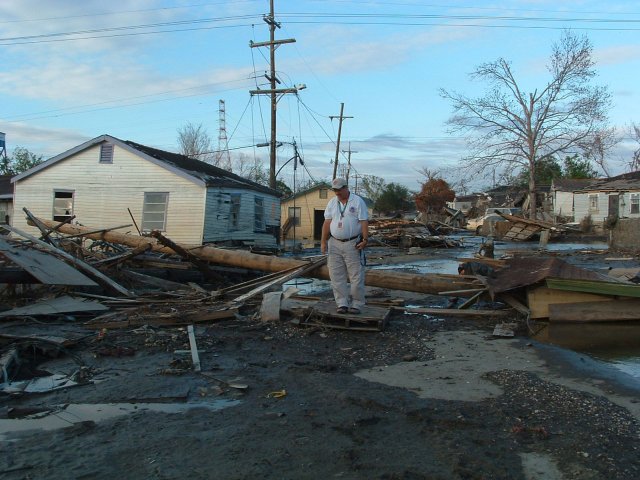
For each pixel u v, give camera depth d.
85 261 11.37
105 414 4.50
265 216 25.77
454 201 81.94
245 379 5.41
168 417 4.43
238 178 26.31
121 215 21.42
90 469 3.50
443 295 9.38
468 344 6.99
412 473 3.46
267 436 4.04
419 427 4.22
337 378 5.50
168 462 3.60
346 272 7.75
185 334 7.23
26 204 22.45
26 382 5.32
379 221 39.00
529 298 8.35
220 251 12.91
